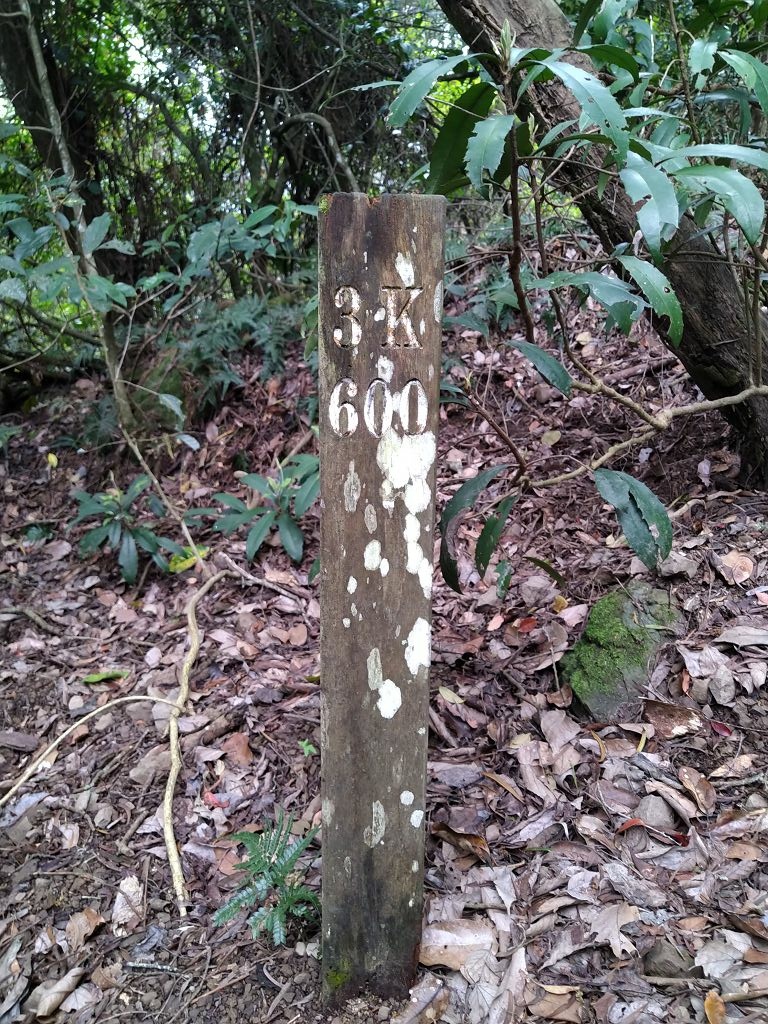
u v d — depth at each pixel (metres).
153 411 4.57
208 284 5.04
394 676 1.44
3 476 4.70
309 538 3.58
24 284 3.28
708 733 2.05
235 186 5.48
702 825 1.84
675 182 2.04
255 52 4.75
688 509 2.75
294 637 2.96
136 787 2.35
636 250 2.26
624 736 2.11
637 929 1.63
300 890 1.73
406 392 1.34
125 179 5.38
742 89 2.16
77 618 3.42
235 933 1.82
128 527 3.60
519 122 1.40
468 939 1.67
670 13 1.99
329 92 5.17
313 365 4.10
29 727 2.73
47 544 4.08
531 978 1.57
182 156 5.47
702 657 2.19
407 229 1.29
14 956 1.86
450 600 2.82
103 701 2.80
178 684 2.80
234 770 2.34
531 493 3.19
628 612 2.38
